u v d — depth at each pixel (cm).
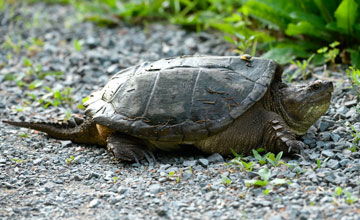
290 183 423
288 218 372
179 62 522
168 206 408
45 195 440
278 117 496
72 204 421
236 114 477
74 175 475
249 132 495
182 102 484
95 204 416
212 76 495
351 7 654
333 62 693
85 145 563
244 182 435
